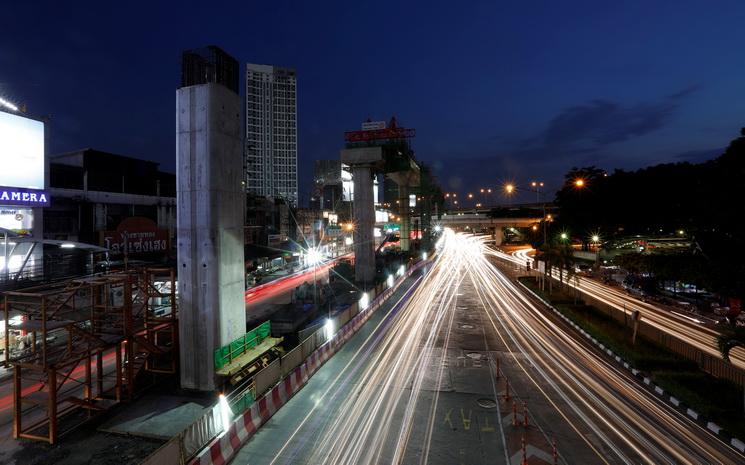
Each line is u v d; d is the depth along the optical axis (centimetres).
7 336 1402
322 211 9794
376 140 5009
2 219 2638
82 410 1498
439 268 6681
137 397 1617
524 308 3428
